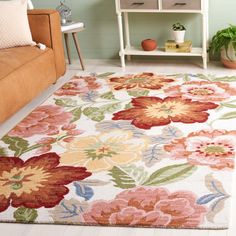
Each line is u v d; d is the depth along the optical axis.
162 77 3.93
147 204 2.13
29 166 2.55
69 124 3.08
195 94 3.46
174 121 3.00
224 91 3.49
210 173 2.35
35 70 3.42
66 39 4.46
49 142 2.83
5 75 3.05
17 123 3.18
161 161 2.51
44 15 3.69
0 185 2.38
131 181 2.33
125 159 2.56
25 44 3.62
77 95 3.62
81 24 4.27
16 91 3.15
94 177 2.40
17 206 2.19
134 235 1.96
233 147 2.60
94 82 3.92
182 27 4.22
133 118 3.10
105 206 2.15
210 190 2.21
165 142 2.72
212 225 1.97
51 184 2.36
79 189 2.29
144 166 2.47
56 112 3.30
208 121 2.97
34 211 2.15
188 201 2.14
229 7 4.18
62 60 3.94
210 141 2.69
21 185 2.37
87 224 2.04
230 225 1.99
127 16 4.42
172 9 4.03
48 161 2.60
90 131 2.95
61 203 2.19
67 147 2.75
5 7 3.56
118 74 4.12
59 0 4.59
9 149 2.77
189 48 4.16
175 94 3.49
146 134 2.85
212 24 4.28
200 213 2.05
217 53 4.33
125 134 2.87
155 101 3.38
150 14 4.41
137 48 4.44
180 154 2.56
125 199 2.19
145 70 4.20
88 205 2.16
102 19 4.56
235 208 2.10
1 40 3.53
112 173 2.42
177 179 2.32
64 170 2.49
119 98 3.49
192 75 3.94
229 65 4.04
